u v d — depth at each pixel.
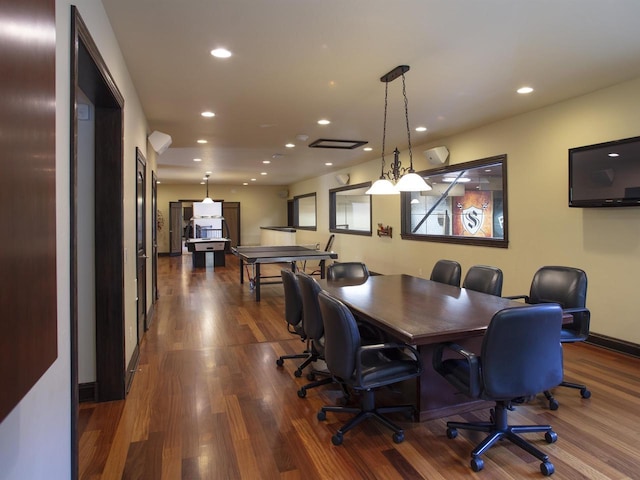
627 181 3.41
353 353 2.17
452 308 2.65
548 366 1.99
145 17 2.39
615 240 3.69
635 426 2.42
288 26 2.52
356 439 2.33
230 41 2.73
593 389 2.94
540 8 2.32
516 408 2.66
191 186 13.96
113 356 2.79
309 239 12.05
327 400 2.83
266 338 4.31
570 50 2.89
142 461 2.10
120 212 2.76
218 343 4.14
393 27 2.55
